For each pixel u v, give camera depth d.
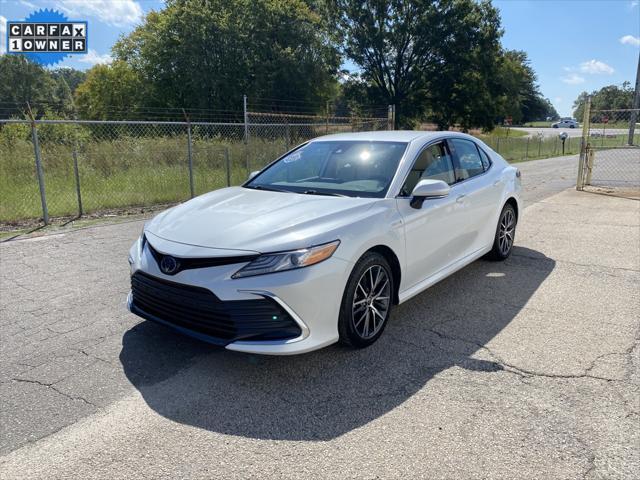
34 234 7.04
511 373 3.14
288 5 35.22
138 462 2.32
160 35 35.25
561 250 6.16
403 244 3.70
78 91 46.50
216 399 2.86
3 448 2.42
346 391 2.94
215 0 34.78
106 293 4.61
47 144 11.20
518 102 80.12
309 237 3.03
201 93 33.66
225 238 3.07
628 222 7.80
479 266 5.50
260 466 2.29
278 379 3.08
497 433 2.52
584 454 2.36
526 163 22.39
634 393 2.88
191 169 9.99
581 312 4.16
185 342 3.59
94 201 9.41
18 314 4.10
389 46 39.50
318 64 36.09
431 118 44.47
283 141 14.51
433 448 2.41
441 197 4.11
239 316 2.89
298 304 2.92
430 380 3.06
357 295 3.37
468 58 38.50
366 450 2.40
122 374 3.13
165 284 3.13
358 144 4.46
